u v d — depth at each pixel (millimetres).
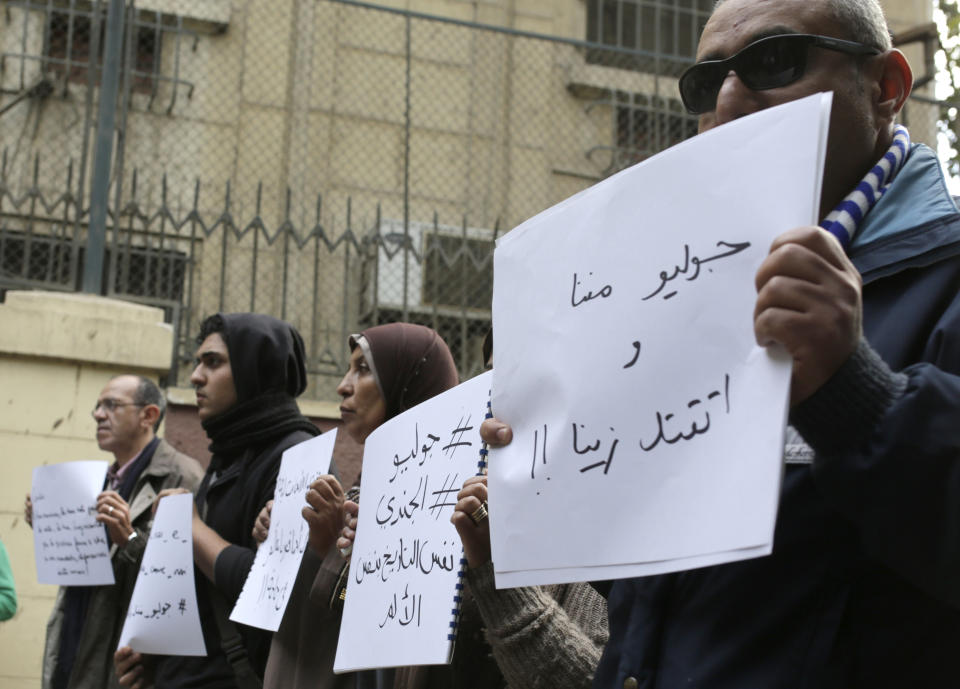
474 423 2072
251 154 8180
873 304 1380
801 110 1229
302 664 2641
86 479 4086
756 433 1170
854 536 1287
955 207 1390
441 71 8789
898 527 1125
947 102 8078
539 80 8992
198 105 8141
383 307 7418
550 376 1441
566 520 1360
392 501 2193
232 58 8312
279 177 8188
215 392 3664
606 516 1312
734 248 1256
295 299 7746
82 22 8039
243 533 3438
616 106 8953
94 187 6426
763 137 1257
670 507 1240
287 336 3793
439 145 8633
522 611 1819
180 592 3285
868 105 1525
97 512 3928
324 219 8211
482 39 8938
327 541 2668
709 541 1183
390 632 2037
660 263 1339
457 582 1920
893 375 1157
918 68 8859
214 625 3342
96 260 6359
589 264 1438
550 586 2139
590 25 9305
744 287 1235
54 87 7766
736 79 1536
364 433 2979
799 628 1291
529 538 1400
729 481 1184
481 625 2242
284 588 2697
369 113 8547
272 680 2730
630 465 1303
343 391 3016
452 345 7543
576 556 1334
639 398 1315
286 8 8531
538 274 1516
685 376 1271
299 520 2793
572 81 8984
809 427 1160
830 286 1125
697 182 1315
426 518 2068
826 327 1117
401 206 8445
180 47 8188
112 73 6539
